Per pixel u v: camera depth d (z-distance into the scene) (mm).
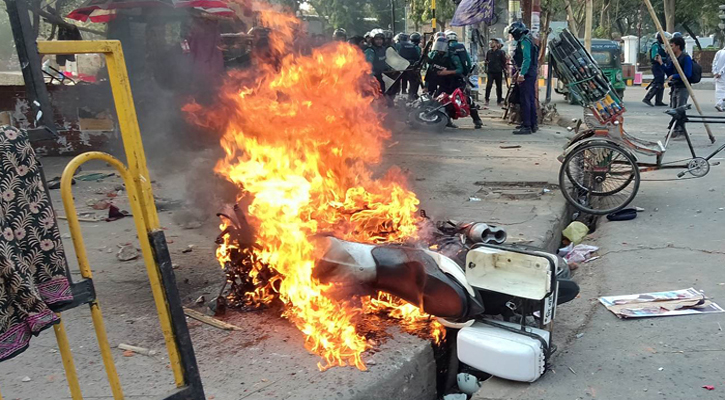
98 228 5910
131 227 5930
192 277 4480
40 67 2008
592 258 5234
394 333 3447
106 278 4496
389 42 13461
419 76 14742
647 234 5625
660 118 14445
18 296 1888
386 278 3416
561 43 6387
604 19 43750
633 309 3936
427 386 3316
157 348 3320
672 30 37000
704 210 6309
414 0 36875
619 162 6680
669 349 3408
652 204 6672
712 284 4328
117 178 8328
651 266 4770
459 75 13344
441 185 7543
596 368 3246
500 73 17750
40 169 1993
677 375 3129
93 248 5273
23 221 1938
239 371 3037
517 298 3262
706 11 43531
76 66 14227
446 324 3385
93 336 3494
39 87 1999
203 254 5039
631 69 27766
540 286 3086
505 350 3090
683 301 3975
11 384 2980
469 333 3232
